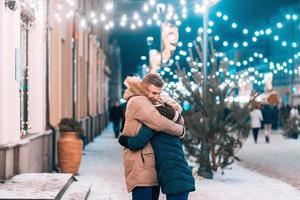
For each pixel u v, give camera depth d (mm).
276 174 15008
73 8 20188
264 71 51344
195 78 14508
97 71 34438
